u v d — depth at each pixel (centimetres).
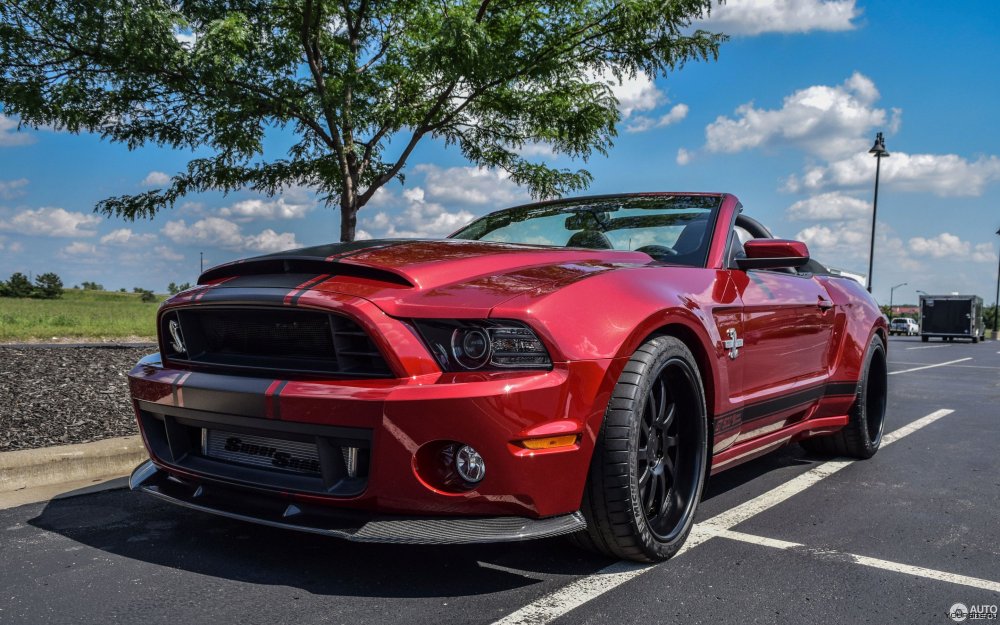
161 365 262
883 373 455
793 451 457
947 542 271
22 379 541
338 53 665
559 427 211
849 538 274
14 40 562
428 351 212
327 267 236
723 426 284
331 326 215
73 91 607
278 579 224
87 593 211
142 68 558
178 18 517
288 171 714
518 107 684
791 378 344
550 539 265
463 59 562
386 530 207
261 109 612
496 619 196
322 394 210
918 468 405
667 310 246
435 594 213
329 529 211
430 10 611
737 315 292
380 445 205
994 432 529
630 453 226
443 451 209
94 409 455
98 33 525
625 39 625
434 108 668
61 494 319
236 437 243
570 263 260
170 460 256
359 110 651
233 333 240
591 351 218
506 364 210
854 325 409
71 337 1213
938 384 890
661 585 223
